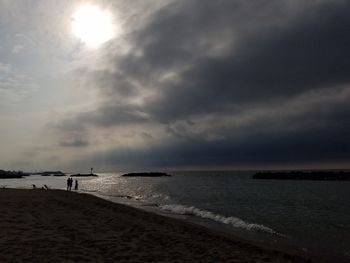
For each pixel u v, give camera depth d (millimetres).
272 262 10781
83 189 74312
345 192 68125
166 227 16719
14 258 9141
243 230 19469
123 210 22906
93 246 11266
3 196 31469
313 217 29297
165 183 113250
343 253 14461
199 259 10359
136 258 9977
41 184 105062
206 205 39000
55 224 15516
